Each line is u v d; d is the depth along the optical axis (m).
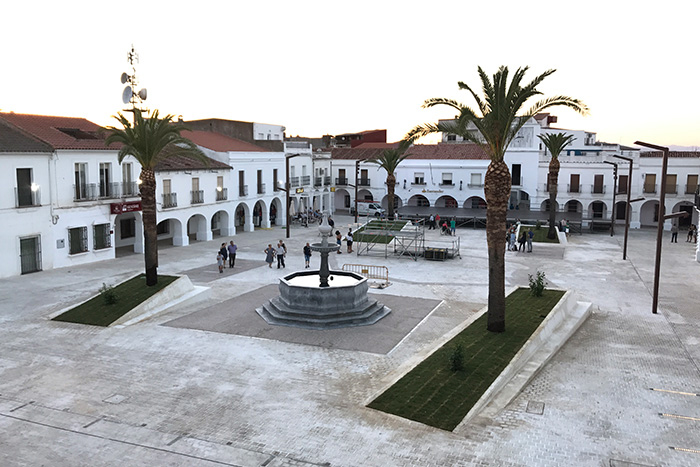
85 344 17.22
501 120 16.31
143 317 20.00
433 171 57.81
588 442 11.20
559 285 25.91
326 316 19.00
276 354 16.25
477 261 32.16
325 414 12.37
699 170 48.38
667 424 12.04
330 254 34.69
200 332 18.38
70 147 29.77
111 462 10.45
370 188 61.44
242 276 27.69
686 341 17.83
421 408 12.46
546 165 53.16
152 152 21.95
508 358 14.92
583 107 17.00
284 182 51.59
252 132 53.81
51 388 13.86
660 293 24.47
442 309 21.36
